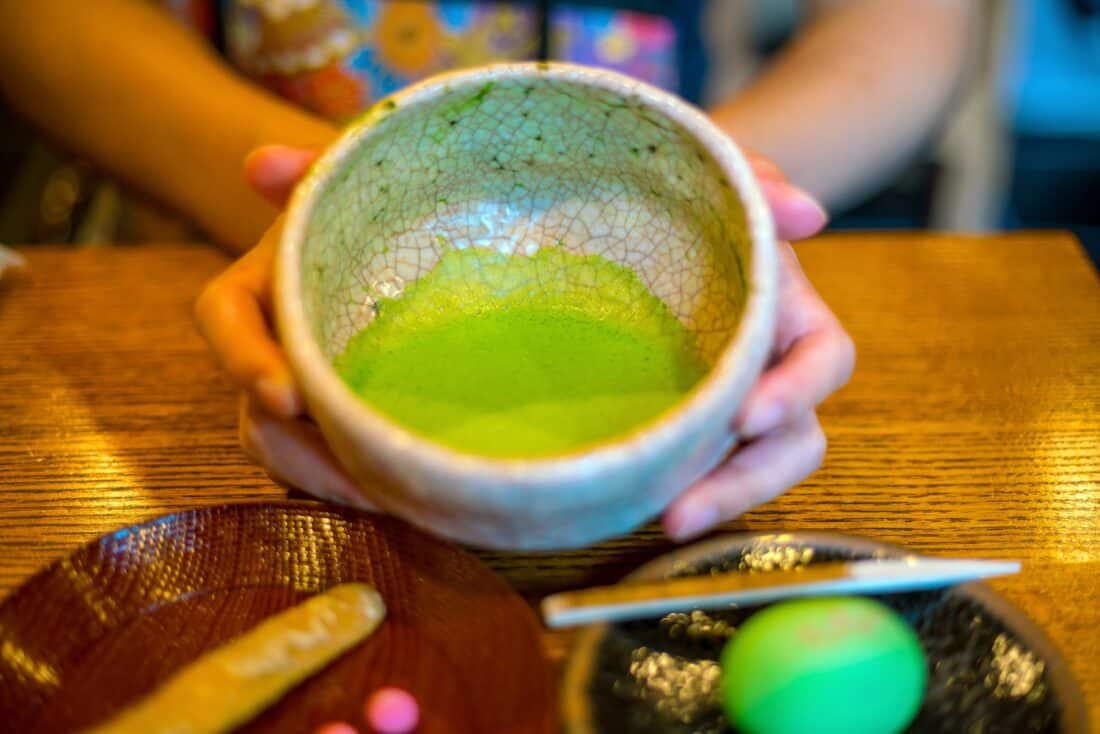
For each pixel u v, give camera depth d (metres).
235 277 0.38
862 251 0.52
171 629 0.35
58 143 0.70
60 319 0.49
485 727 0.33
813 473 0.42
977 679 0.34
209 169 0.60
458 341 0.36
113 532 0.36
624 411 0.34
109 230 0.79
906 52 0.70
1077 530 0.40
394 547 0.36
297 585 0.37
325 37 0.69
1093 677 0.35
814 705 0.32
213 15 0.74
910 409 0.44
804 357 0.36
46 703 0.34
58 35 0.67
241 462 0.42
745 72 0.81
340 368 0.35
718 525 0.40
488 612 0.34
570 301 0.37
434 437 0.33
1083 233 1.00
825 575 0.33
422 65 0.70
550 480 0.29
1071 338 0.48
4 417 0.44
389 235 0.37
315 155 0.39
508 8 0.69
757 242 0.32
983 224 0.85
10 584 0.38
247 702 0.33
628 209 0.37
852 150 0.65
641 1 0.70
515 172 0.37
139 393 0.45
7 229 0.80
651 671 0.34
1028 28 0.95
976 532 0.40
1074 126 1.01
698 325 0.35
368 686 0.34
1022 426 0.44
